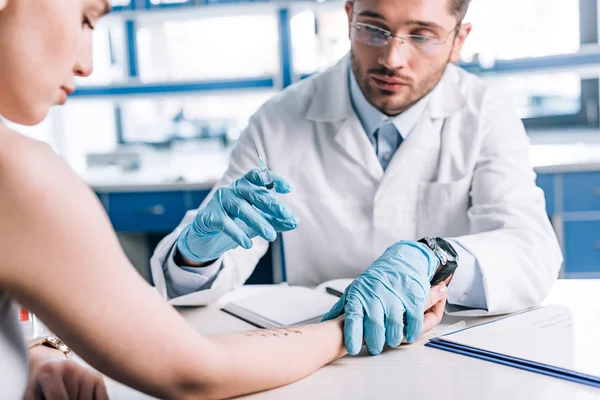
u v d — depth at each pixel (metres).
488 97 1.66
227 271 1.26
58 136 3.99
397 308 0.95
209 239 1.11
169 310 0.69
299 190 1.62
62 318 0.62
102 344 0.64
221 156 3.89
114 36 3.89
